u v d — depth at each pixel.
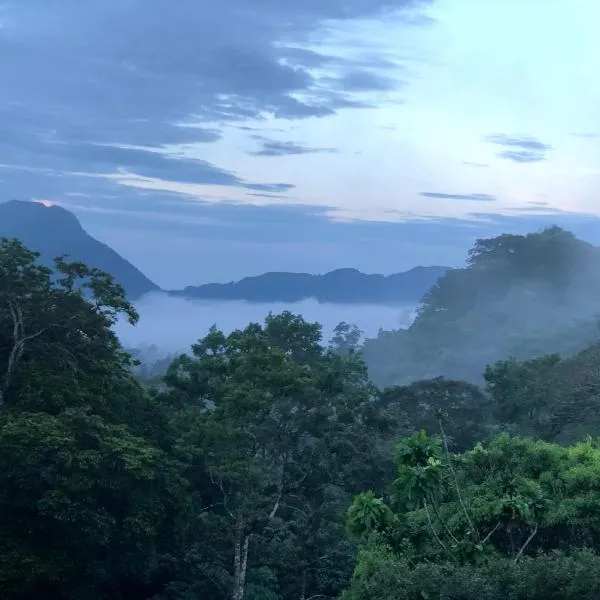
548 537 16.53
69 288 29.78
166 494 26.09
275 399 26.89
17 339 27.72
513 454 18.45
